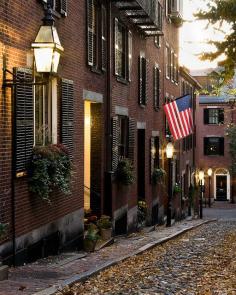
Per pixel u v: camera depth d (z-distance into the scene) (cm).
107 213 1848
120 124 2098
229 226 2894
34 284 912
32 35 1162
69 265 1168
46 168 1157
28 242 1159
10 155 1071
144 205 2352
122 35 2094
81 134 1538
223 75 1695
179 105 2434
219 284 965
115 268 1173
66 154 1266
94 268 1117
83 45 1559
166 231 2259
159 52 2834
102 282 999
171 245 1719
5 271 956
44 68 981
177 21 1719
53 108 1313
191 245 1705
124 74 2100
